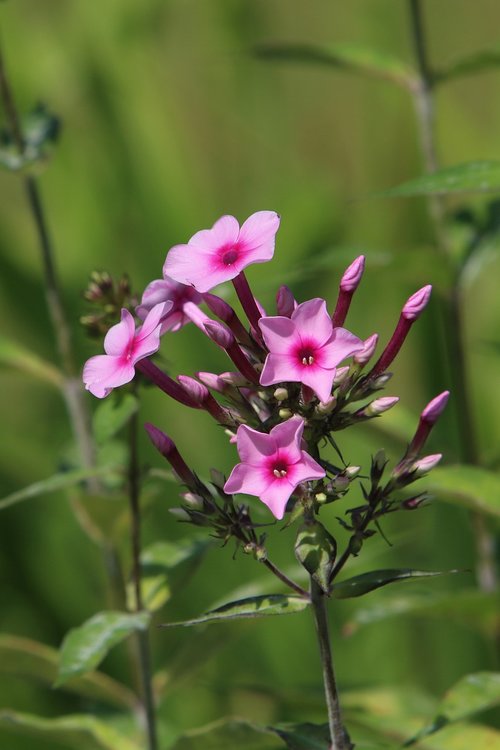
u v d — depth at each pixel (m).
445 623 0.98
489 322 1.14
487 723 0.90
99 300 0.76
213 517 0.67
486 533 0.86
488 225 0.86
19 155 0.84
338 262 0.82
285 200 1.16
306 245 1.12
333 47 0.86
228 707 0.94
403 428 0.84
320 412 0.66
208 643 0.81
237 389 0.67
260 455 0.64
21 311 1.12
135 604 0.78
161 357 0.74
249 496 0.74
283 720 0.89
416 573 0.66
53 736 0.81
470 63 0.85
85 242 1.15
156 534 1.01
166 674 0.81
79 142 1.18
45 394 1.16
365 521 0.66
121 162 1.16
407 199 1.12
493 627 0.82
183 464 0.67
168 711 0.95
